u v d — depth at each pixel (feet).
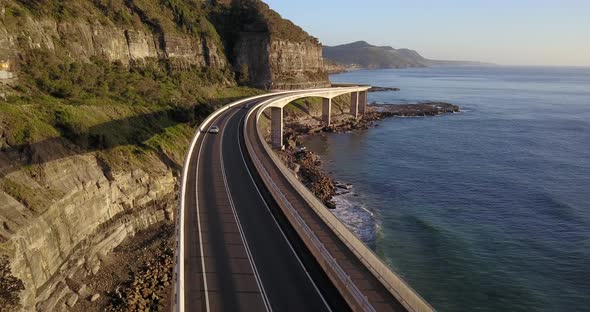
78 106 196.95
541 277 152.66
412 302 72.59
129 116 223.71
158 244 161.68
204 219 122.72
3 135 144.25
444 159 313.53
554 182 259.19
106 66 280.72
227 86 436.35
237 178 163.63
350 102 554.87
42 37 231.91
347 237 99.60
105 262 147.74
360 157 317.42
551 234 186.09
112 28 298.97
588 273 155.33
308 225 111.14
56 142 160.04
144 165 193.77
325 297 85.66
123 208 173.37
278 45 493.77
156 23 363.15
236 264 97.19
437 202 222.89
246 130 253.03
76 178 153.99
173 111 267.18
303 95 412.57
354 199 225.56
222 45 470.39
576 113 585.63
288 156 302.25
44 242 125.29
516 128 455.22
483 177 268.00
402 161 306.55
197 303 82.12
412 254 166.30
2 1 219.41
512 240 179.73
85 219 149.18
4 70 192.24
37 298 117.60
